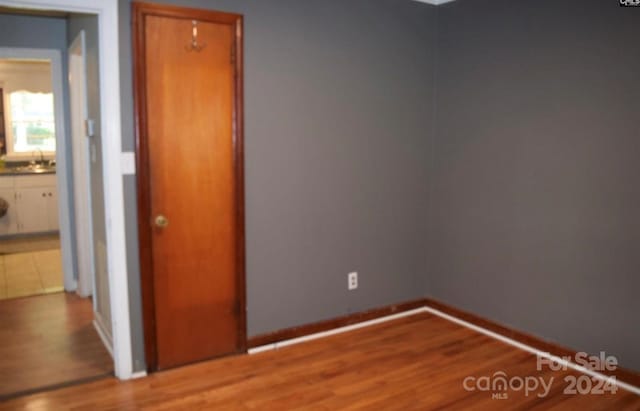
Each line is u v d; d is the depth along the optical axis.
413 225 3.90
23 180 6.56
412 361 3.11
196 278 3.01
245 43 3.01
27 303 4.23
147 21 2.71
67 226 4.50
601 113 2.81
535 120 3.15
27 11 3.91
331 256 3.51
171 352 2.98
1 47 4.12
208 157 2.97
